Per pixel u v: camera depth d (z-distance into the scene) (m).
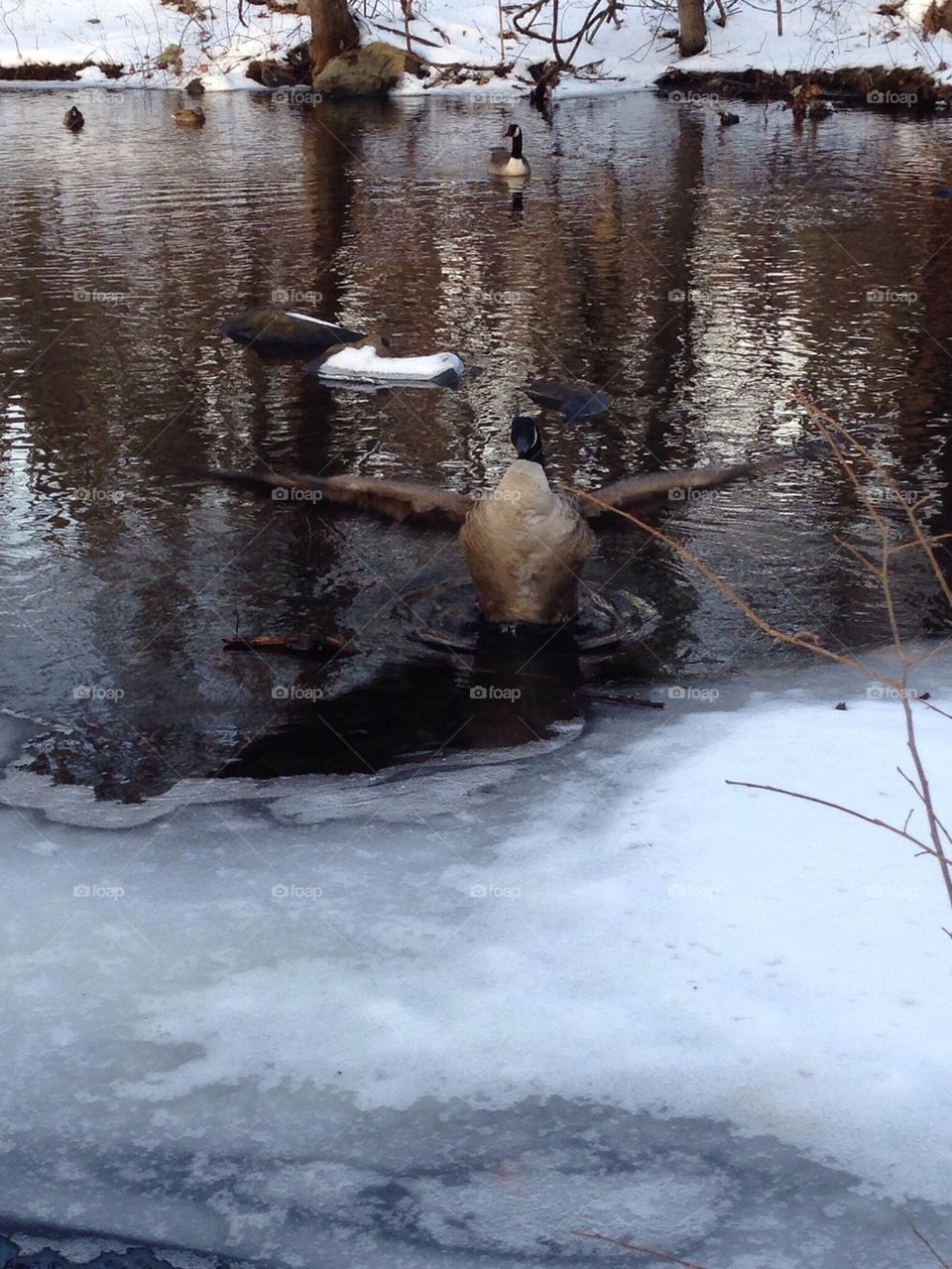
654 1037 2.70
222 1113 2.55
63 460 6.68
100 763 3.99
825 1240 2.26
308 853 3.38
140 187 13.60
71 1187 2.41
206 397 7.65
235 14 23.00
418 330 8.99
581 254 10.95
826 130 17.30
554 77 20.08
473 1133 2.49
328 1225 2.32
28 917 3.12
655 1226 2.30
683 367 8.16
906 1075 2.58
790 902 3.09
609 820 3.49
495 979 2.87
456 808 3.60
